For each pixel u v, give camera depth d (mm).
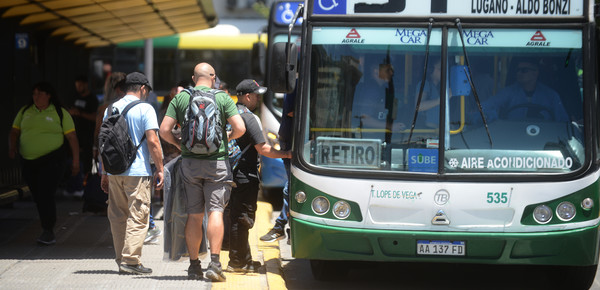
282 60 22359
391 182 22125
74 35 50594
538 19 22594
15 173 39406
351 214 22203
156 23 49906
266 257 28078
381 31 22812
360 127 22594
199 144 22234
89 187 34281
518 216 21875
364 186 22172
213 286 22484
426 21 22703
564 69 22531
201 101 22438
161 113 36312
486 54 22547
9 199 34344
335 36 22922
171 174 23500
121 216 24281
